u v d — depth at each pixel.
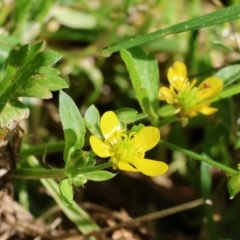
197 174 0.22
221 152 0.22
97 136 0.17
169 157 0.23
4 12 0.22
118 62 0.24
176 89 0.19
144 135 0.17
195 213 0.22
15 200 0.21
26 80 0.17
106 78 0.24
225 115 0.21
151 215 0.20
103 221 0.21
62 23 0.24
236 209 0.21
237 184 0.17
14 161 0.18
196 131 0.23
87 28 0.24
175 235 0.22
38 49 0.17
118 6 0.24
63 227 0.21
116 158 0.16
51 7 0.23
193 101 0.18
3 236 0.20
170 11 0.25
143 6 0.24
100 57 0.24
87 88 0.24
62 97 0.16
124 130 0.17
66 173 0.16
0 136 0.17
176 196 0.22
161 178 0.22
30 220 0.20
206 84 0.19
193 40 0.23
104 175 0.16
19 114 0.17
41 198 0.21
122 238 0.21
